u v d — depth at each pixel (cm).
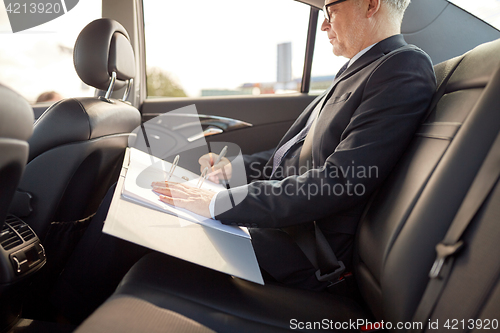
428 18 136
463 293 46
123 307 54
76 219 95
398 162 76
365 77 87
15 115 36
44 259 73
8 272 62
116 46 95
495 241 44
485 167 49
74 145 76
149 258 74
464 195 52
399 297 57
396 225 62
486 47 66
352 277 83
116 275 88
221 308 61
